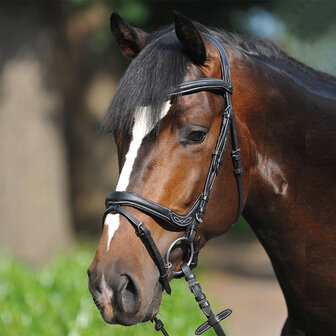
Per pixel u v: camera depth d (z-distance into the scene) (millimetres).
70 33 25062
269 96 4164
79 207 26688
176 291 8430
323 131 4234
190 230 3820
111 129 3842
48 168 14539
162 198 3676
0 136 14172
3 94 14195
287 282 4328
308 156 4211
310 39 9305
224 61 3984
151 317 3719
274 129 4172
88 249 15281
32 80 14336
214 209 3936
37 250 14273
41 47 14539
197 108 3729
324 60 5516
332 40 13461
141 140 3686
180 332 7379
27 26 14312
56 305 7828
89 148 26969
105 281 3518
